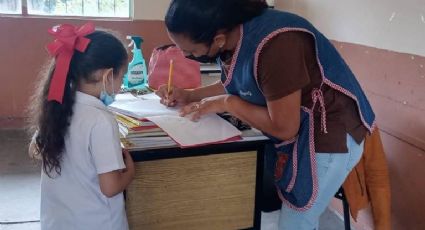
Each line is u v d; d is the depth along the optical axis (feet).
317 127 4.39
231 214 5.05
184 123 4.64
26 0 11.03
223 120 4.88
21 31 11.11
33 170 9.39
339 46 7.41
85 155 3.93
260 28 4.00
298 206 4.59
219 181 4.88
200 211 4.91
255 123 4.32
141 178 4.58
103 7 11.63
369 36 6.63
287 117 3.99
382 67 6.34
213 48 4.21
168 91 5.17
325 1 7.78
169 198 4.75
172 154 4.55
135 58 6.16
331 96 4.35
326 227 7.44
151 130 4.42
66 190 4.07
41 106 3.93
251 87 4.22
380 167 4.99
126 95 5.56
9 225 7.37
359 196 5.02
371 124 4.63
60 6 11.39
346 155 4.48
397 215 6.17
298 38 3.99
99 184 4.02
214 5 3.85
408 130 5.89
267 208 5.27
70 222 4.11
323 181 4.49
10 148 10.45
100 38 3.98
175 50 6.06
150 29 11.66
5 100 11.45
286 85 3.89
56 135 3.87
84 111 3.92
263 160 4.99
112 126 3.98
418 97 5.68
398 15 5.98
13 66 11.28
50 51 3.88
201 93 5.28
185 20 3.89
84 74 3.91
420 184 5.72
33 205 8.03
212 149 4.69
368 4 6.61
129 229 4.69
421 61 5.60
